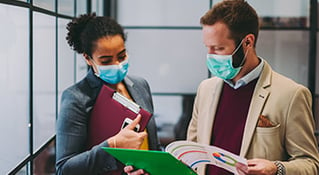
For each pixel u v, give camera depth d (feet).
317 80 11.47
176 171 4.72
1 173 5.54
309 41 11.43
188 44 11.91
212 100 5.57
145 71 12.07
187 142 4.54
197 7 11.79
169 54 11.96
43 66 7.24
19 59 6.17
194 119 6.01
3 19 5.58
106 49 5.15
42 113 7.24
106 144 4.89
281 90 5.06
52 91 7.80
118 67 5.27
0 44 5.51
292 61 11.55
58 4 8.16
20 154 6.26
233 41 4.99
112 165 4.95
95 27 5.23
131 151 4.54
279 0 11.43
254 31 5.10
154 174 4.90
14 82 6.00
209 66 5.27
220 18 4.99
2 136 5.61
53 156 8.03
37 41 6.90
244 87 5.31
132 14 12.00
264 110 5.07
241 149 5.11
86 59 5.47
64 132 5.13
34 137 6.86
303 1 11.35
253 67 5.23
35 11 6.76
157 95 12.07
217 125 5.48
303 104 4.99
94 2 11.18
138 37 12.03
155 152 4.46
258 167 4.59
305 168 4.81
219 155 4.47
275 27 11.50
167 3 11.87
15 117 6.06
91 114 5.28
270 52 11.59
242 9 5.01
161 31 11.95
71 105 5.18
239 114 5.30
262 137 5.01
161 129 12.12
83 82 5.44
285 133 5.01
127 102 5.23
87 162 4.89
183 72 11.96
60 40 8.32
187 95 11.98
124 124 5.17
